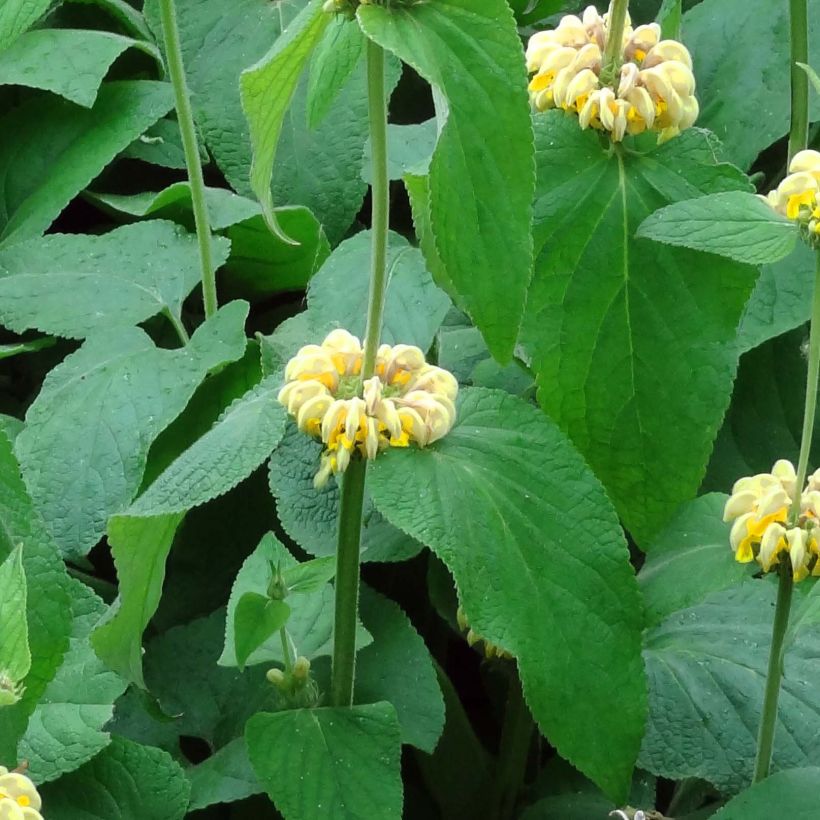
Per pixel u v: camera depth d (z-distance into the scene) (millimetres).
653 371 980
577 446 992
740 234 917
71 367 1188
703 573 939
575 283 977
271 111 908
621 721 927
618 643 924
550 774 1109
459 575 903
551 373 985
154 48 1343
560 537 923
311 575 988
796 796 942
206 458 928
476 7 868
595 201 973
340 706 982
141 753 1036
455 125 870
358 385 937
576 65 969
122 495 1138
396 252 1172
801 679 1052
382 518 1121
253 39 1326
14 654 837
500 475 926
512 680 1082
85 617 1078
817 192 901
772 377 1184
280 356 1158
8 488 920
